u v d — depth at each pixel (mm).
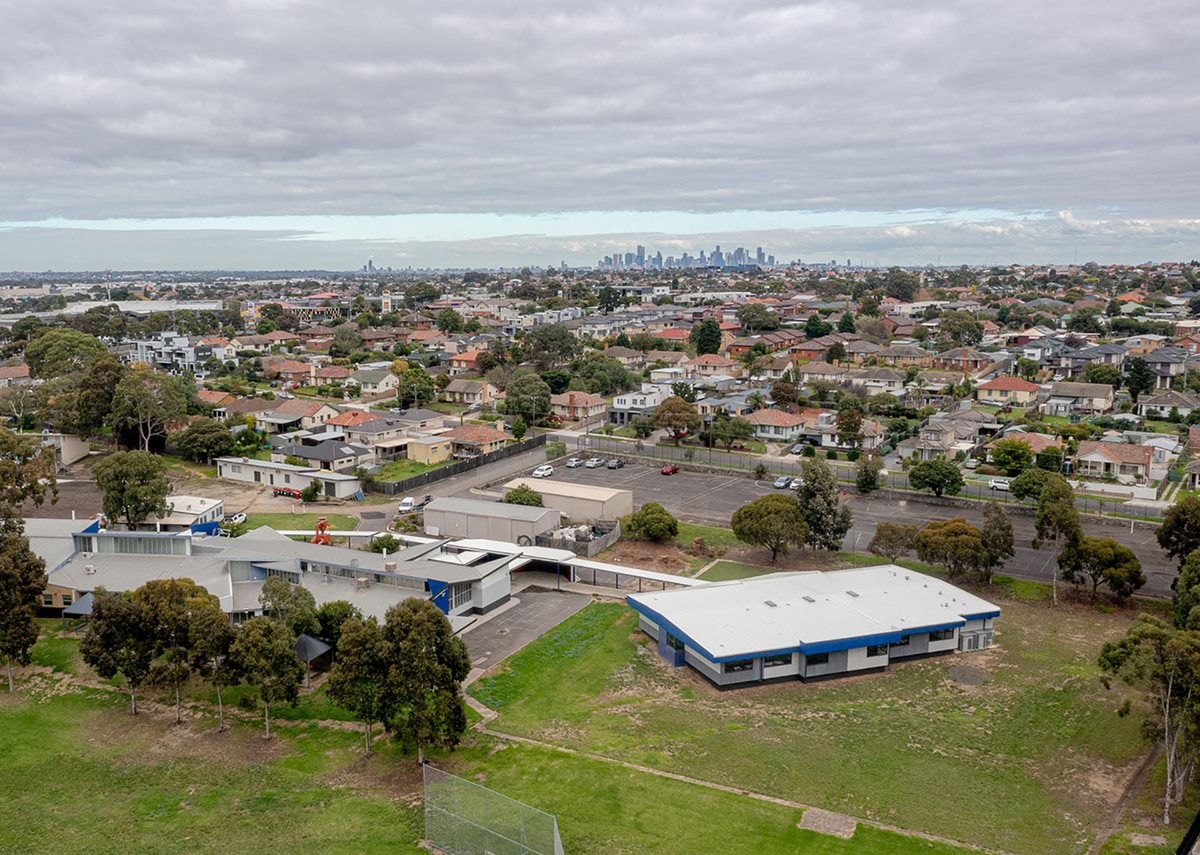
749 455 105938
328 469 96062
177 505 78312
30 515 80125
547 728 44094
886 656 51750
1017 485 81562
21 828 35875
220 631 43844
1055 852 34031
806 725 44750
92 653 43688
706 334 179125
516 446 110125
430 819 35219
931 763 40969
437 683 40500
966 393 138750
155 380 105562
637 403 127500
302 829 35562
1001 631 56875
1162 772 40062
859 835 34969
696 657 50781
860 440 107312
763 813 36469
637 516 75125
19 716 45438
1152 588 62781
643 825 35438
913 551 71312
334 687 40531
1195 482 89562
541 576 68312
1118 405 128750
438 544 67688
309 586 57500
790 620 52562
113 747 42562
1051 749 42375
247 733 43875
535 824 34875
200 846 34531
